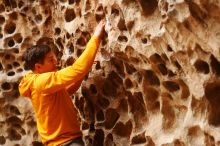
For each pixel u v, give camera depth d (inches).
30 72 117.4
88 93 114.4
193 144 97.9
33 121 128.4
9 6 125.0
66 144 104.0
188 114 98.5
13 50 125.1
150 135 104.7
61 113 104.7
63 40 119.6
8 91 127.6
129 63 105.7
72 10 115.3
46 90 101.8
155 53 100.0
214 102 96.6
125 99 111.3
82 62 100.2
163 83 102.2
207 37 92.4
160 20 98.8
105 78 110.3
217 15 90.6
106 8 105.9
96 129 115.0
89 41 103.6
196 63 95.3
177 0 92.7
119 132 112.6
